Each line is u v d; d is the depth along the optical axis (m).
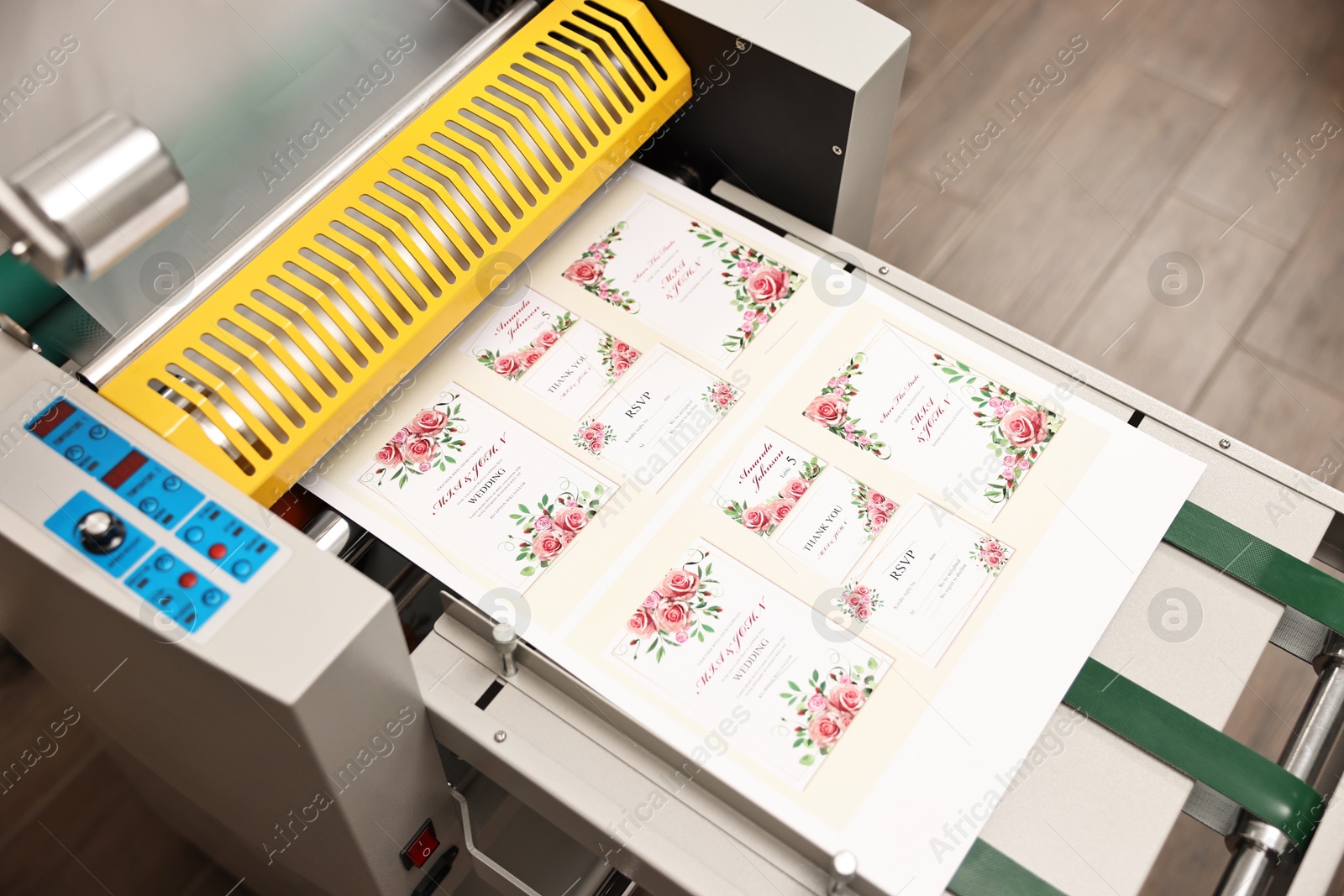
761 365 1.11
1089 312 2.05
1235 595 1.01
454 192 1.08
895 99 1.18
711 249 1.19
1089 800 0.91
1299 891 0.88
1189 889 1.55
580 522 1.02
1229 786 0.91
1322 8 2.41
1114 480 1.04
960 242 2.13
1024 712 0.92
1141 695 0.95
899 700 0.92
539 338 1.13
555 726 0.93
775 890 0.87
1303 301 2.06
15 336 0.92
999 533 1.01
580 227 1.21
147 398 0.93
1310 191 2.19
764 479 1.04
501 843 1.22
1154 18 2.41
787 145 1.20
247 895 1.62
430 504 1.03
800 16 1.14
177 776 1.18
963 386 1.10
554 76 1.14
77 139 0.69
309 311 1.00
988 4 2.43
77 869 1.61
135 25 1.02
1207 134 2.26
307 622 0.78
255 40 1.10
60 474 0.85
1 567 0.90
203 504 0.84
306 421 0.99
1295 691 1.68
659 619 0.96
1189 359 2.00
